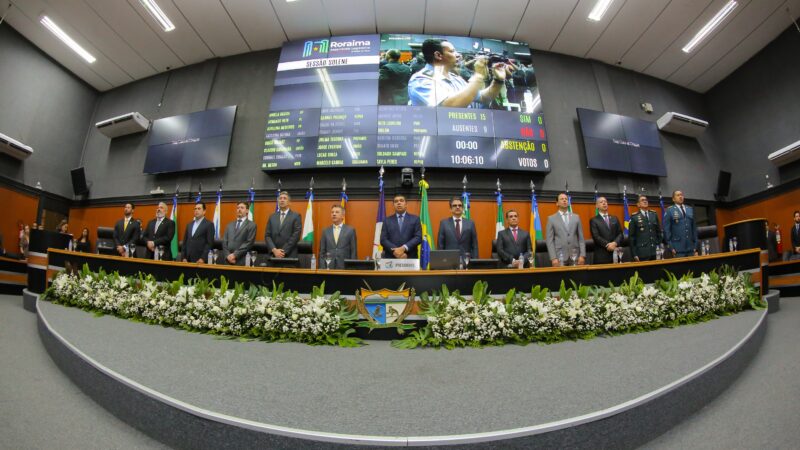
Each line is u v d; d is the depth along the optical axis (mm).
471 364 2131
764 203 7434
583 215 6754
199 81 7648
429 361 2211
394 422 1339
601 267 3238
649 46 7434
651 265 3418
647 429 1504
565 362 2111
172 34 7098
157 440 1484
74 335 2398
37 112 7422
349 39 6941
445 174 6480
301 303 2791
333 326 2697
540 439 1280
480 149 6402
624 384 1690
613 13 6660
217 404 1462
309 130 6488
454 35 7094
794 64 7023
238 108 7230
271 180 6660
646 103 7938
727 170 8141
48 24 6898
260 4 6445
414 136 6375
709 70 8094
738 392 1948
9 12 6664
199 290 2998
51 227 7500
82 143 8234
